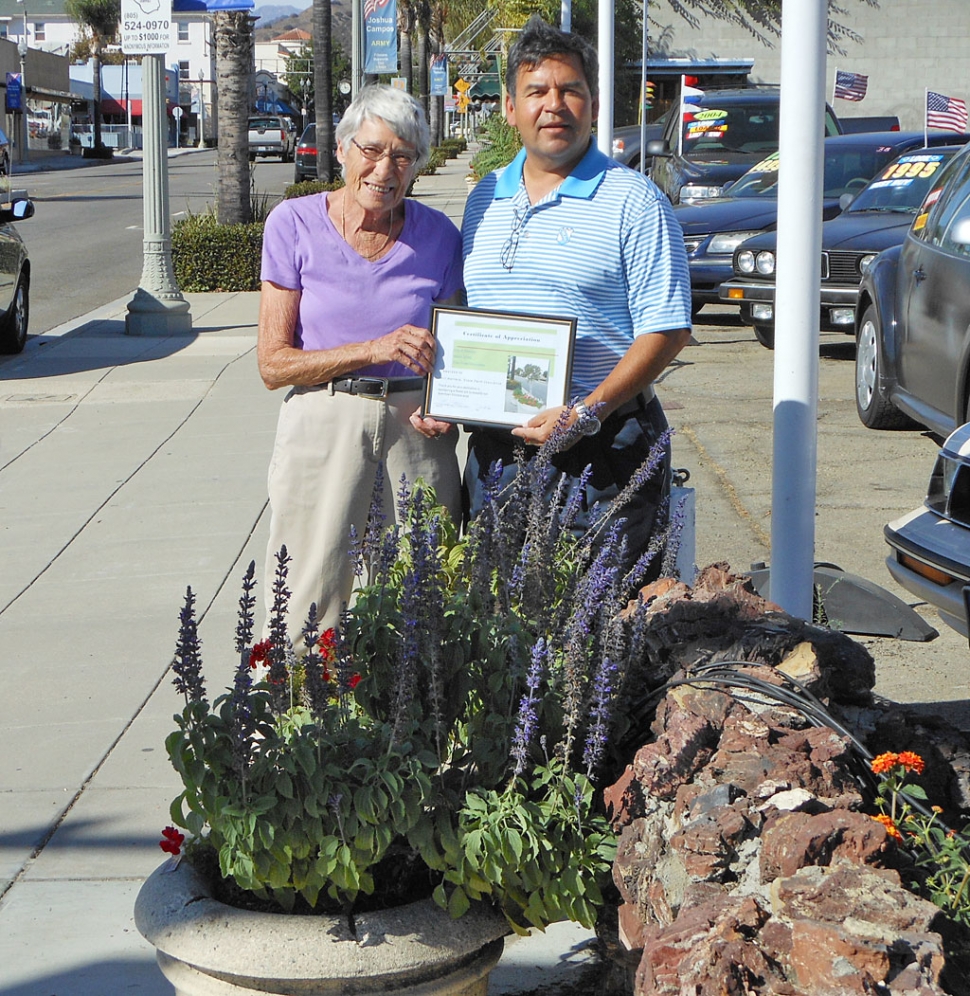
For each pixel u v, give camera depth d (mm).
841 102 34969
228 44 19188
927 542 4617
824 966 2053
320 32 32969
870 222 12109
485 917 2789
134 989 3436
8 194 15977
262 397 11109
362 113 3779
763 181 15586
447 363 3725
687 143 20312
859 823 2342
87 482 8648
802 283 4258
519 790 2896
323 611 4105
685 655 3162
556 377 3662
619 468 3754
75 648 5906
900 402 8570
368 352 3793
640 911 2631
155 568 6957
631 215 3666
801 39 4145
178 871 2906
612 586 3117
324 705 2809
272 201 30172
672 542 3463
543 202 3729
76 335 15016
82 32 109062
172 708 5258
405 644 2812
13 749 4918
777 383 4344
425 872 2980
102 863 4094
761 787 2561
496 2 28953
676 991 2170
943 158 12602
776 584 4414
